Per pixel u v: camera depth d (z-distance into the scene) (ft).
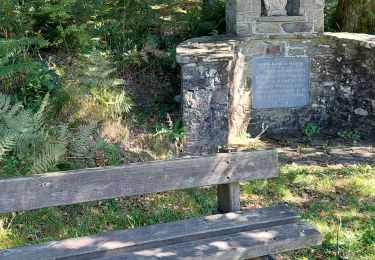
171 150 19.39
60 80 20.81
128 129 20.12
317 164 19.26
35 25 23.93
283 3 23.48
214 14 26.73
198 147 20.53
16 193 9.50
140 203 15.43
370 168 18.62
